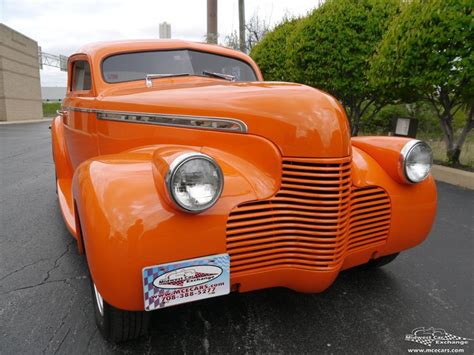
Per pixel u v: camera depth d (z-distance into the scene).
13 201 4.28
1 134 13.01
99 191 1.53
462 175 4.79
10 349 1.78
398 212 2.00
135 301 1.48
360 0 6.42
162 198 1.49
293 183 1.72
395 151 1.99
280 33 8.62
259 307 2.15
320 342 1.85
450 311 2.11
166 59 2.97
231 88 2.10
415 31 4.74
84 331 1.92
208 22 9.29
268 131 1.77
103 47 2.89
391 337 1.89
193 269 1.51
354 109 7.82
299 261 1.70
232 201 1.59
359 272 2.57
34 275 2.52
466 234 3.23
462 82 4.65
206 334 1.91
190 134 2.03
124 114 2.37
